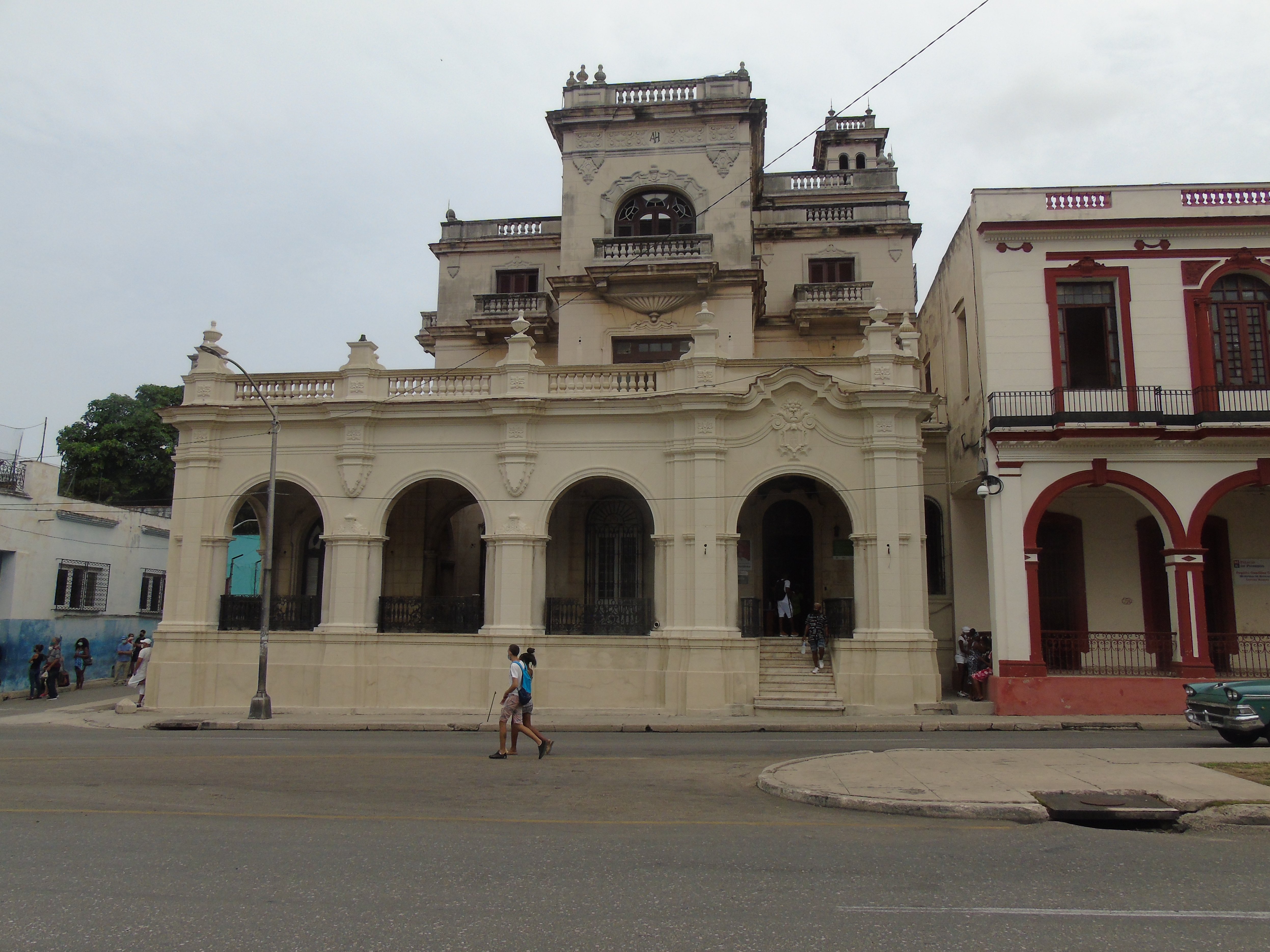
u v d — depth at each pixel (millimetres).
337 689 23516
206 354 25609
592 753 15664
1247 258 22500
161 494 50719
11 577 30516
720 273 28281
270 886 6836
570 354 28797
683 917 6121
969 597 25906
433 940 5660
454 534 29766
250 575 43000
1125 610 24203
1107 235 22953
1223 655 23453
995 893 6727
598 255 28578
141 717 22875
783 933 5809
